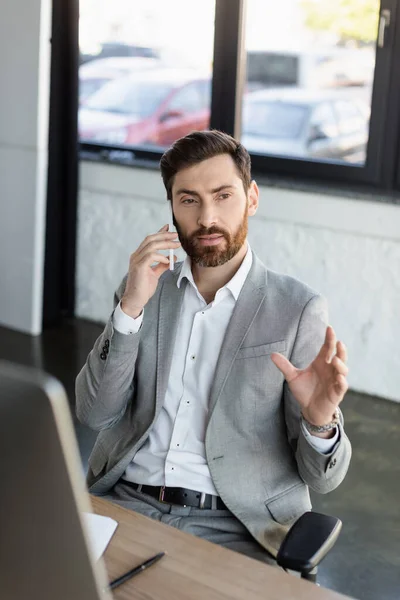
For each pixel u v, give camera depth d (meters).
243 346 1.67
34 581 0.83
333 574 2.52
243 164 1.67
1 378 0.77
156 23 4.33
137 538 1.35
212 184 1.64
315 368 1.47
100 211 4.55
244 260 1.72
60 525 0.80
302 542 1.35
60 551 0.81
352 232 3.77
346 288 3.85
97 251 4.62
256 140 4.21
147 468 1.73
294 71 4.01
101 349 1.70
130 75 4.49
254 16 4.04
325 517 1.43
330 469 1.55
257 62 4.10
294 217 3.91
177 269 1.80
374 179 3.89
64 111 4.43
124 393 1.73
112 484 1.77
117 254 4.55
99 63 4.57
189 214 1.67
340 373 1.41
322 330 1.68
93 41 4.55
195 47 4.23
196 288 1.73
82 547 0.80
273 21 4.00
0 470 0.79
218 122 4.20
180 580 1.24
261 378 1.65
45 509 0.80
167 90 4.39
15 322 4.55
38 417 0.76
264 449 1.67
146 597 1.20
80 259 4.69
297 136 4.09
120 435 1.78
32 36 4.13
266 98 4.12
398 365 3.78
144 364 1.74
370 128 3.85
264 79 4.10
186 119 4.38
